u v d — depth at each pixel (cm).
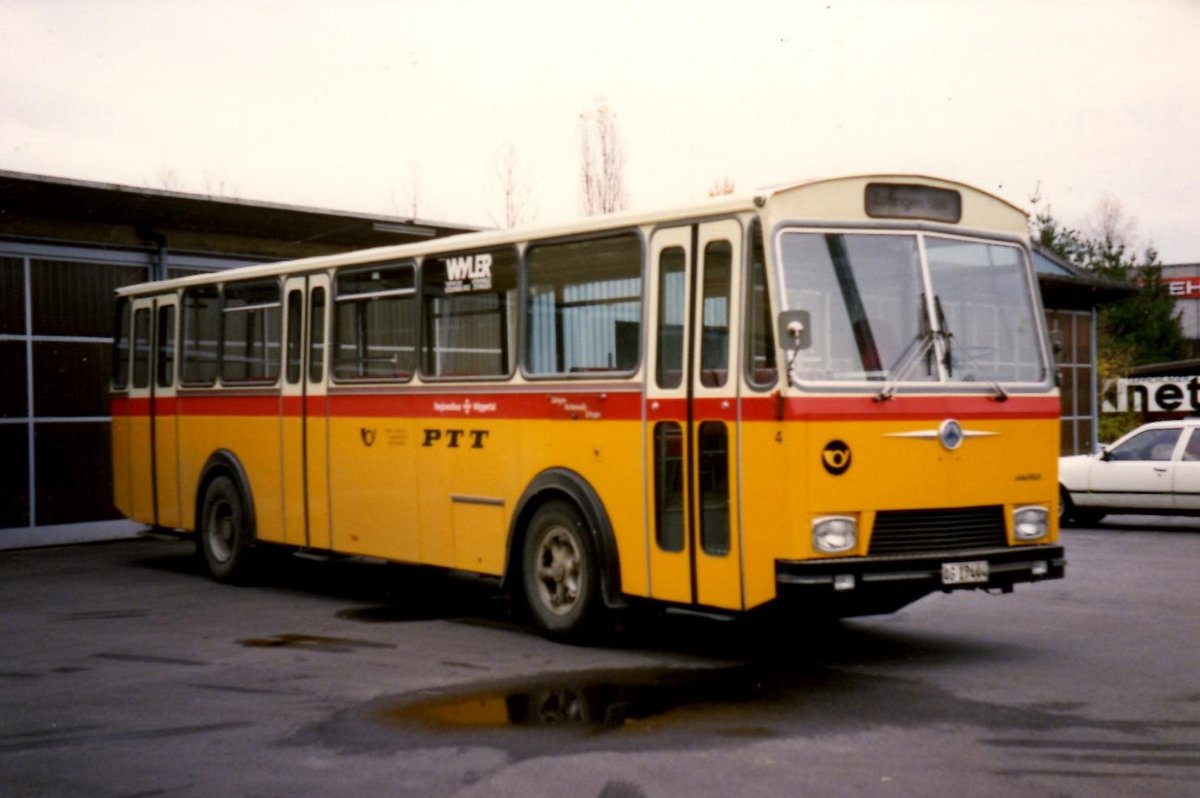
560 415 1020
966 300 932
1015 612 1167
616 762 670
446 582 1428
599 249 999
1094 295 3303
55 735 753
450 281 1139
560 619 1017
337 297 1277
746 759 673
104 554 1750
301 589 1380
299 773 663
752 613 898
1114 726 738
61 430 1873
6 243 1809
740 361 880
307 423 1306
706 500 907
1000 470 922
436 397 1146
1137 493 2039
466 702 816
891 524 877
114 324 1650
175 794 633
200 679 902
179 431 1511
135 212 1830
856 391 869
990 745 697
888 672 895
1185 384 3956
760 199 873
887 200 913
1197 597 1257
